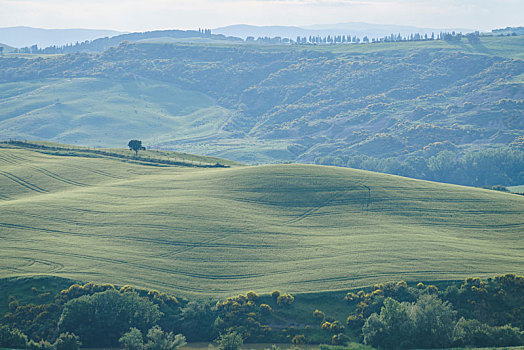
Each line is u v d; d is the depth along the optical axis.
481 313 156.38
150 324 155.50
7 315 156.62
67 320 152.88
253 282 176.00
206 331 157.25
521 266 179.62
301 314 160.25
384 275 174.38
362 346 145.25
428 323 143.62
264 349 148.62
